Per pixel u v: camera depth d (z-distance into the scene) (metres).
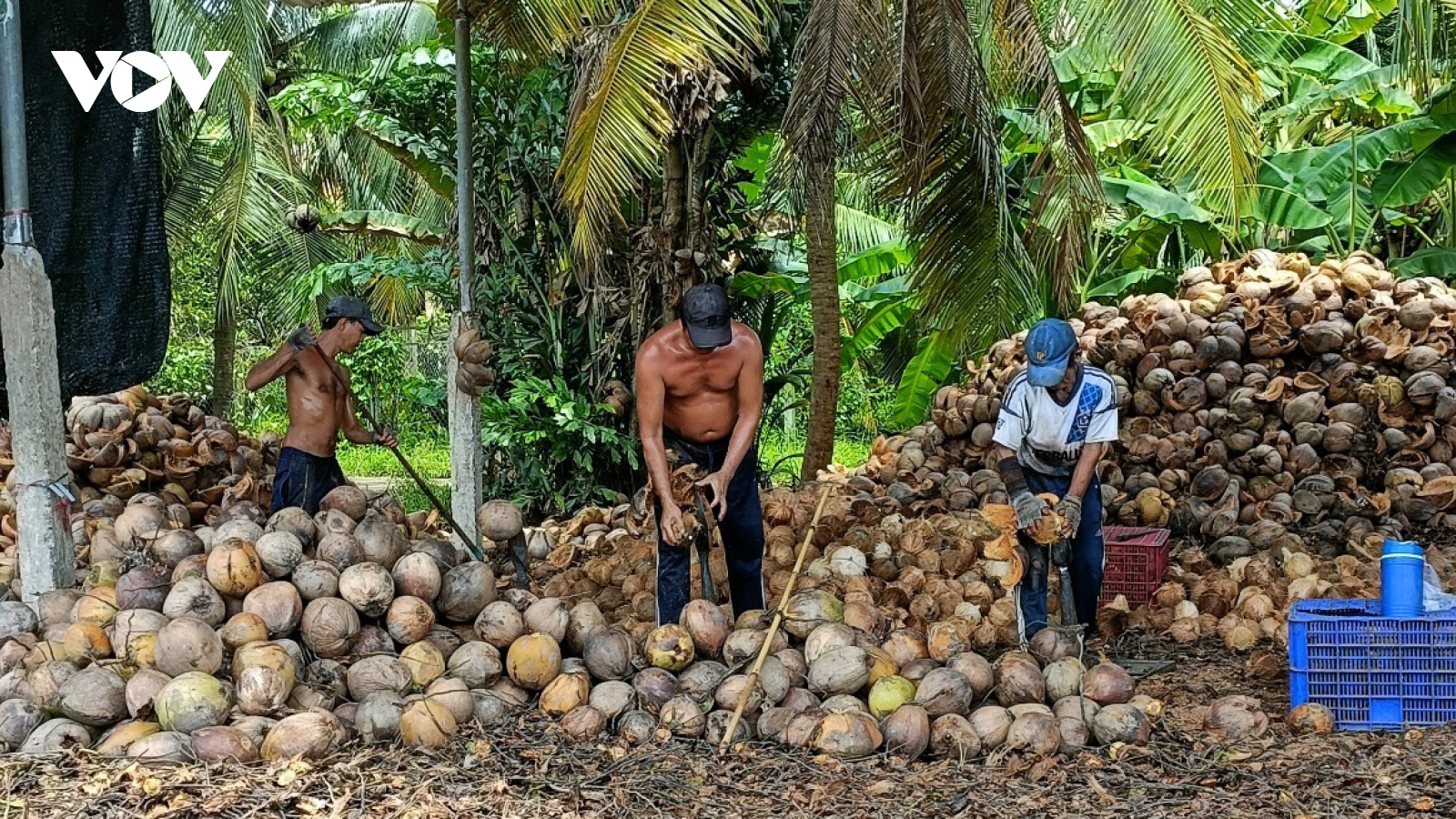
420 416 23.77
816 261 9.85
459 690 4.60
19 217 5.46
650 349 5.38
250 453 9.21
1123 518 8.45
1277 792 4.05
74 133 6.00
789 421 20.78
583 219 6.41
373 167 19.66
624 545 7.59
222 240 18.38
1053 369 5.19
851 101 8.60
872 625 5.25
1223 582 6.56
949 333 9.95
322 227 13.48
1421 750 4.38
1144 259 13.11
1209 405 9.03
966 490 8.60
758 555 5.80
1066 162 8.10
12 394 5.51
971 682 4.74
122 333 6.12
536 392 9.84
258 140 18.05
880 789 4.11
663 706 4.64
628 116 6.25
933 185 9.15
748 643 4.88
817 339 9.95
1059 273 8.57
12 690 4.55
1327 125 13.98
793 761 4.36
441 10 7.04
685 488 5.36
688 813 3.96
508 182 10.67
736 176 10.61
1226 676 5.53
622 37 6.30
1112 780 4.18
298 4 7.71
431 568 5.02
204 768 4.11
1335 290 9.24
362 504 5.66
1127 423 9.12
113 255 6.10
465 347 6.29
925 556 6.95
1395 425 8.73
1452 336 8.98
